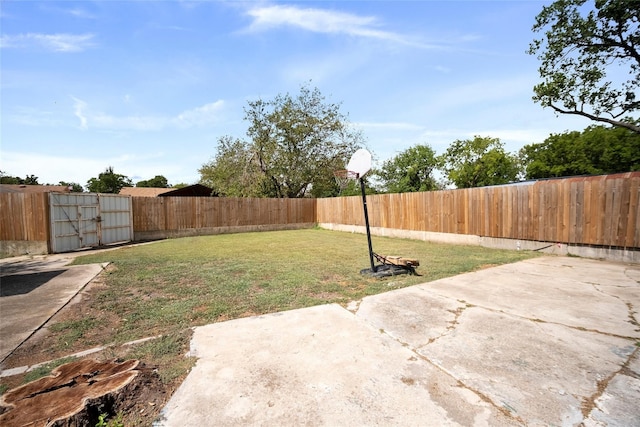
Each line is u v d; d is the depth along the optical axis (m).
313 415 1.72
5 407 1.65
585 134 21.69
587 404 1.79
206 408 1.80
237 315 3.38
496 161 24.72
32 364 2.40
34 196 8.27
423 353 2.44
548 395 1.88
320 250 8.27
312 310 3.45
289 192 19.48
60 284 4.77
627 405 1.77
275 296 4.00
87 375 2.00
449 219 9.25
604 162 20.25
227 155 19.78
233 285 4.61
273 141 18.14
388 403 1.82
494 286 4.34
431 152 25.14
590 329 2.85
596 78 11.84
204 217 13.21
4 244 8.33
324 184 20.30
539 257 6.54
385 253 7.46
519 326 2.94
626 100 11.80
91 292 4.33
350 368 2.22
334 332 2.85
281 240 10.81
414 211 10.48
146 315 3.41
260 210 14.72
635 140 18.73
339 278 5.02
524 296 3.86
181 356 2.45
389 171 26.83
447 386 1.99
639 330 2.81
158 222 12.06
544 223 7.01
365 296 3.97
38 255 8.12
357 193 24.14
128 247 9.43
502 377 2.09
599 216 6.12
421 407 1.78
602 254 6.10
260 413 1.75
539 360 2.31
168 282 4.85
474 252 7.41
